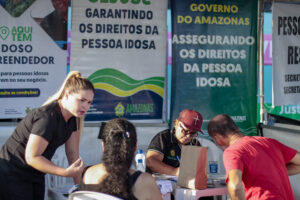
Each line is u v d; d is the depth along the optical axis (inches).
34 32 174.7
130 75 187.0
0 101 171.9
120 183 76.1
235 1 197.2
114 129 78.5
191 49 193.0
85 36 181.2
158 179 121.3
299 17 205.0
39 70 176.2
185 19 191.5
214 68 195.9
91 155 179.6
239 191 92.5
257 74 201.8
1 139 169.8
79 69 181.5
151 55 189.3
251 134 201.2
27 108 175.5
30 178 108.7
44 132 102.7
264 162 99.0
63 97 106.8
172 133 142.7
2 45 171.0
